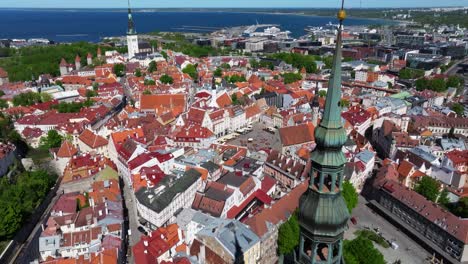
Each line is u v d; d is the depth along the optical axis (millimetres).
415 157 172375
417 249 124875
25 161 178750
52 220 122062
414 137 199125
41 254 113062
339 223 34594
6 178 146625
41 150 198000
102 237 116438
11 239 115188
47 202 141375
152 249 110062
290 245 110688
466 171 160250
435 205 126375
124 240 123750
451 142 193250
